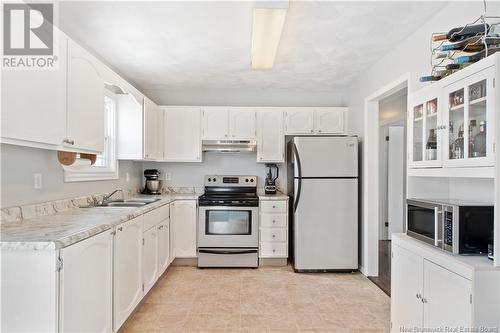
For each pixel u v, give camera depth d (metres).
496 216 1.42
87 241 1.72
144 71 3.69
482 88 1.51
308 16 2.36
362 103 3.81
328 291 3.18
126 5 2.19
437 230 1.75
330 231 3.73
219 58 3.25
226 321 2.55
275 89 4.51
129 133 3.52
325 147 3.71
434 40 1.83
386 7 2.23
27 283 1.48
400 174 5.42
